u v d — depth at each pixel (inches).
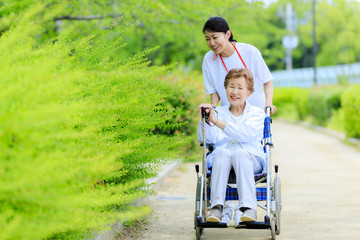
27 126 147.6
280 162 638.5
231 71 269.0
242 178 251.0
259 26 1983.3
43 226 154.4
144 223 308.5
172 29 761.0
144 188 289.7
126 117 270.4
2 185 141.7
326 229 295.6
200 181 266.8
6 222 158.2
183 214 340.5
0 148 149.9
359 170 554.6
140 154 276.5
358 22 2561.5
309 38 2738.7
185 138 315.6
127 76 255.6
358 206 360.8
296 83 2785.4
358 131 863.7
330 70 2694.4
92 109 203.6
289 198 396.2
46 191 158.6
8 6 429.1
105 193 189.8
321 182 473.7
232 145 273.9
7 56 187.8
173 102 561.6
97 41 296.8
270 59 2183.8
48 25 469.7
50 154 160.4
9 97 155.6
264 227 245.0
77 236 196.5
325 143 917.8
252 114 267.3
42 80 169.0
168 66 303.3
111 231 255.1
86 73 225.8
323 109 1301.7
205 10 697.0
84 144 199.6
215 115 274.1
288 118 1823.3
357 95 843.4
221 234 287.7
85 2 603.8
